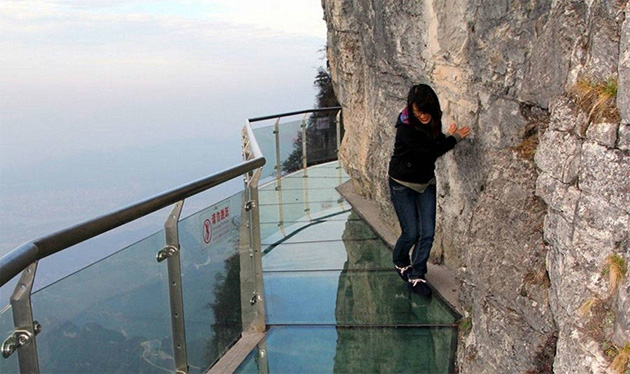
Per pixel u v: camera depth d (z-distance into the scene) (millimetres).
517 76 2889
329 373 3047
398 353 3232
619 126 1802
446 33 3473
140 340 2135
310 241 5402
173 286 2416
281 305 3924
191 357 2631
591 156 1929
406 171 3666
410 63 4133
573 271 2029
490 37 3105
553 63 2500
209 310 2822
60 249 1537
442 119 3910
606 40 2010
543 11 2680
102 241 1869
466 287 3289
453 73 3590
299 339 3410
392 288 4094
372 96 5680
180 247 2447
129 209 1904
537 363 2395
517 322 2547
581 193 2002
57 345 1604
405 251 3979
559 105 2232
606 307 1837
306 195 7258
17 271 1282
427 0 3508
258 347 3295
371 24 5145
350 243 5238
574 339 1950
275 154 7742
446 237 4148
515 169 2838
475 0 3232
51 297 1573
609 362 1760
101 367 1853
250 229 3354
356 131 6727
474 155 3457
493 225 2873
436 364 3109
